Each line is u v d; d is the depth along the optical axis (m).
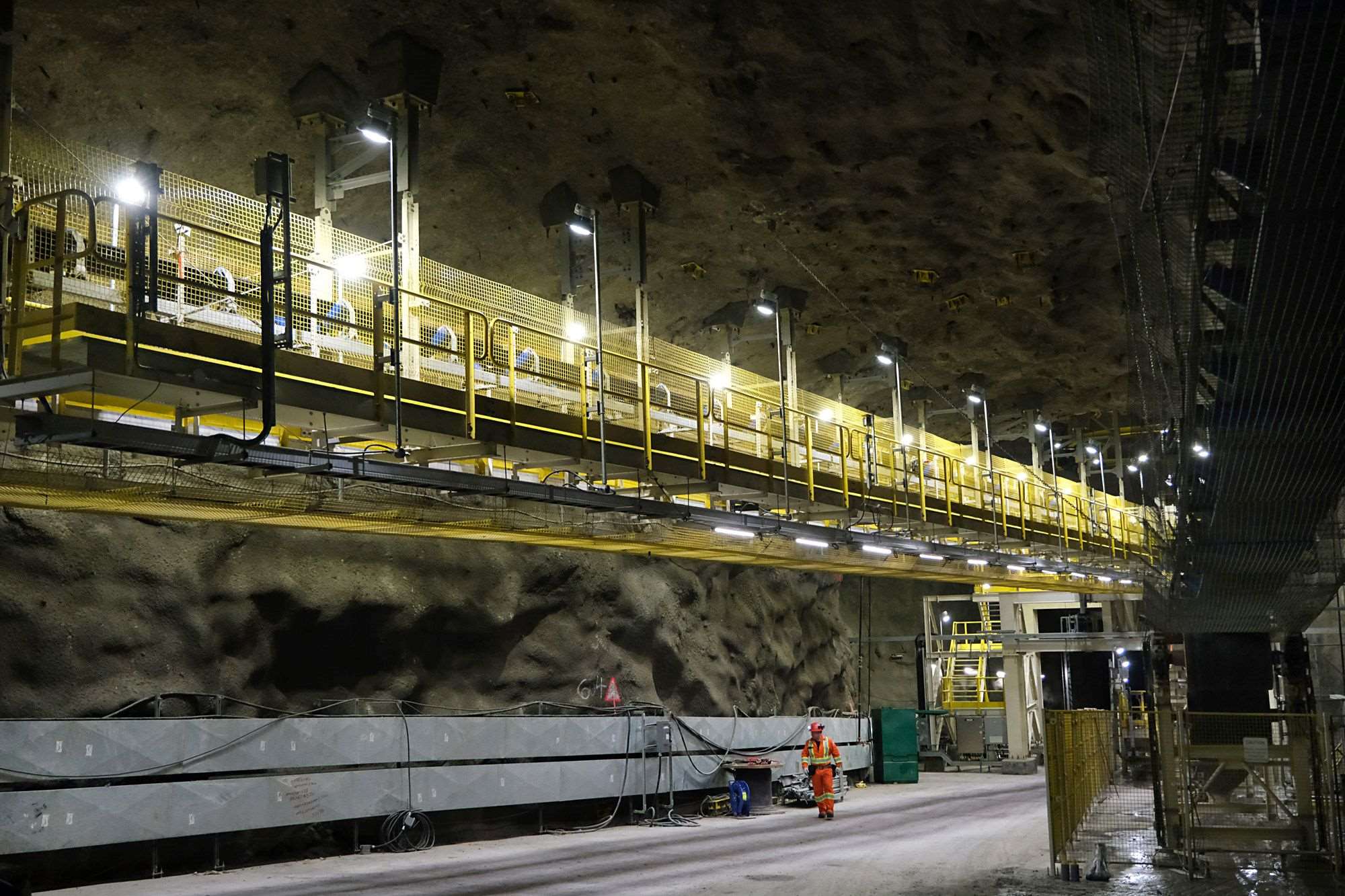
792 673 31.50
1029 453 46.66
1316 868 14.49
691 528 18.92
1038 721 44.59
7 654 14.86
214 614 17.19
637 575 25.25
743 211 23.86
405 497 15.38
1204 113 8.29
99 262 11.73
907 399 36.72
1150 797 24.84
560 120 20.69
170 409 13.29
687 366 21.73
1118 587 37.53
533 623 22.34
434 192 21.45
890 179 23.08
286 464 11.72
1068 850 16.06
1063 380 35.72
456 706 20.50
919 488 25.58
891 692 44.59
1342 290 9.47
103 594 15.96
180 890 13.80
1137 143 10.48
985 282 27.70
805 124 21.28
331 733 16.98
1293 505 13.55
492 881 14.34
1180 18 8.18
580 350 18.64
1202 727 17.97
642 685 24.53
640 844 18.30
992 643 43.34
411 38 18.20
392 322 15.41
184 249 13.58
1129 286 14.92
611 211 23.22
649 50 19.30
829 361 32.38
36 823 13.59
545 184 22.23
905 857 16.23
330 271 14.80
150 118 18.12
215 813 15.33
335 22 17.70
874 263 26.39
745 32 19.06
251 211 14.46
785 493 20.30
